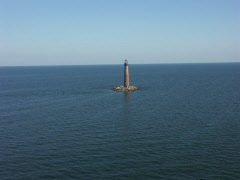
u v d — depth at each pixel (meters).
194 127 55.59
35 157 40.28
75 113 70.50
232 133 51.03
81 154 41.22
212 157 39.59
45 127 56.78
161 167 36.47
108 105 82.06
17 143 46.53
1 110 76.44
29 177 34.09
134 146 44.41
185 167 36.38
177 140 47.25
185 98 94.69
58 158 39.81
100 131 53.31
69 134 51.47
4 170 36.03
